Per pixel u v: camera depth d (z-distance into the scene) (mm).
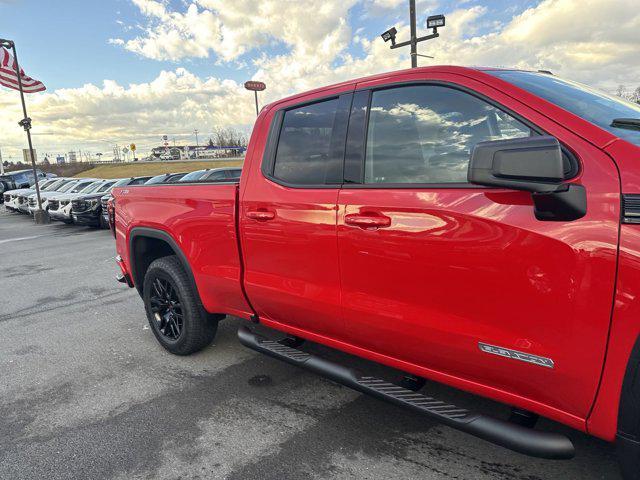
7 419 2887
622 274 1469
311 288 2484
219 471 2289
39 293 6238
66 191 17422
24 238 12727
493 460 2268
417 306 2035
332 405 2887
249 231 2779
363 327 2285
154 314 3838
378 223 2090
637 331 1459
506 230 1708
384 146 2211
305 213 2445
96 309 5266
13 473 2334
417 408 2119
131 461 2396
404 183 2098
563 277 1587
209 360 3625
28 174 28812
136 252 3883
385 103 2256
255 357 3650
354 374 2441
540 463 2219
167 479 2248
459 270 1853
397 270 2066
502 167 1521
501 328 1782
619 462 1614
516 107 1825
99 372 3525
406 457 2330
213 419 2773
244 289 2906
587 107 1920
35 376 3510
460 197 1857
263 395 3047
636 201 1452
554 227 1602
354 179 2293
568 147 1641
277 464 2320
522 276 1684
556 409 1757
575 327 1585
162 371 3479
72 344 4156
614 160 1538
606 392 1569
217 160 60156
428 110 2094
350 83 2434
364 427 2625
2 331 4629
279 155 2705
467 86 1981
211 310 3336
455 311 1909
